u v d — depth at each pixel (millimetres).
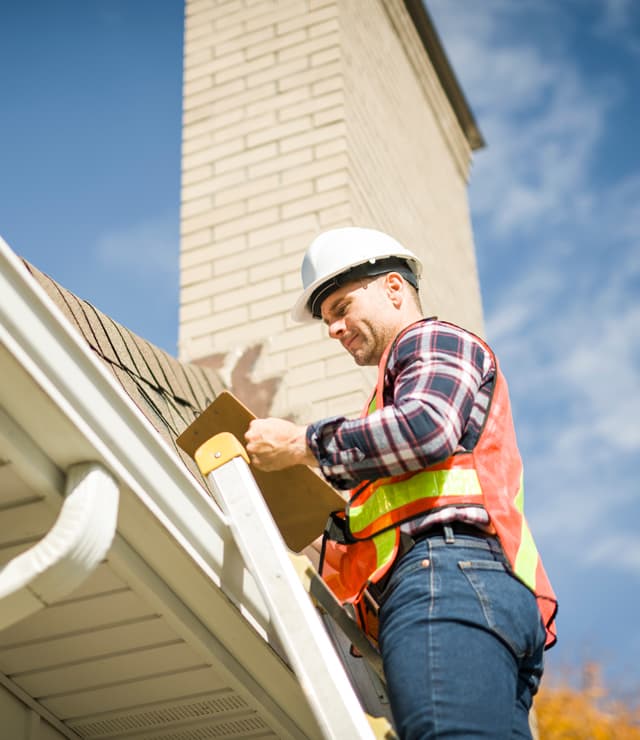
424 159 8391
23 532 2443
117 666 2854
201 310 6180
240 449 2541
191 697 2984
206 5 7598
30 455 2191
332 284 2820
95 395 2219
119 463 2266
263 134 6742
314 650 2307
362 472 2367
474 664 2133
